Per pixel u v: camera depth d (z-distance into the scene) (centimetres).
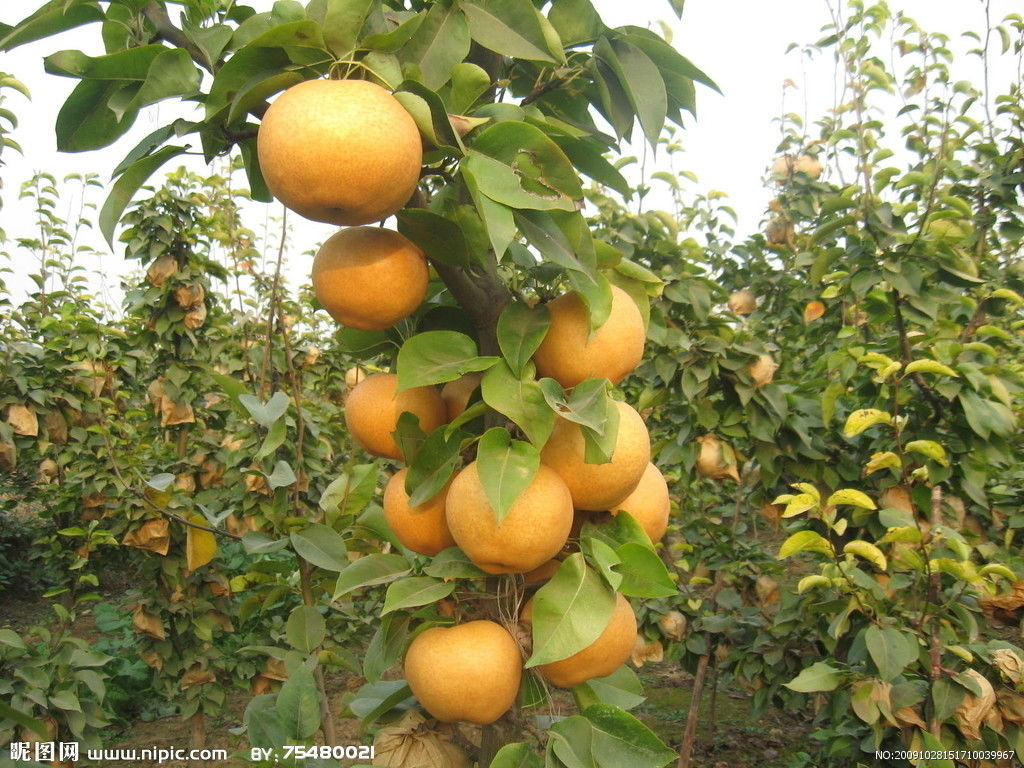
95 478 508
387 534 196
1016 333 478
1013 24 420
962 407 307
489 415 147
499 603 143
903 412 340
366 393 152
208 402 588
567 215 131
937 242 327
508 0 140
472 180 120
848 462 357
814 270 345
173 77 126
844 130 439
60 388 520
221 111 130
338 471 662
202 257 530
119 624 672
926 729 256
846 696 290
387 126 114
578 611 128
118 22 134
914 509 255
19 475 794
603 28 157
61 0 130
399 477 154
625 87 153
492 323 153
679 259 396
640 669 667
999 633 456
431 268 165
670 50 155
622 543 143
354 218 121
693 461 383
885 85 406
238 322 559
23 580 852
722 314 439
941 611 260
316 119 110
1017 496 346
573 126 176
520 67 172
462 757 160
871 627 253
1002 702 257
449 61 135
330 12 117
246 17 146
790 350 571
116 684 588
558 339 139
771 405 357
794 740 507
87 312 604
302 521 238
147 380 608
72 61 124
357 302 134
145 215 501
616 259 153
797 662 397
